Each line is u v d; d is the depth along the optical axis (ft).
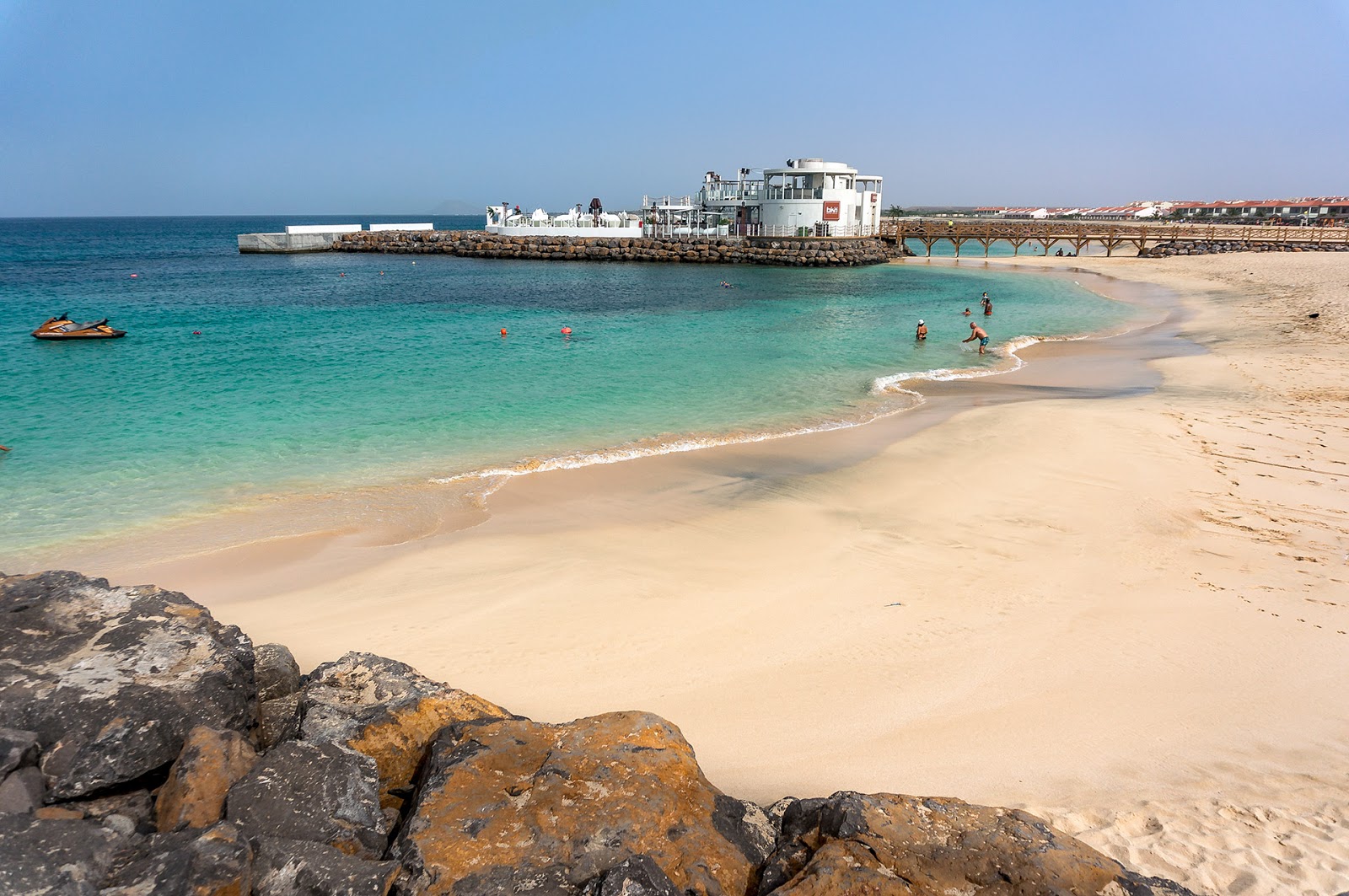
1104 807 17.83
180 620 20.33
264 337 94.94
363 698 20.29
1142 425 51.52
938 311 123.54
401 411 60.64
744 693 23.31
